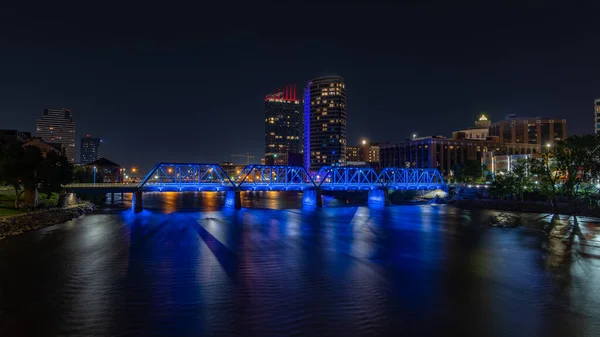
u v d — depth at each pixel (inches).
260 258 1771.7
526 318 1019.3
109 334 917.2
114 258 1750.7
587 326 967.0
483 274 1477.6
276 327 956.0
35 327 957.8
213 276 1430.9
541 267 1600.6
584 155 3582.7
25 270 1515.7
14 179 3272.6
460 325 971.3
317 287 1290.6
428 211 4532.5
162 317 1019.9
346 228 2947.8
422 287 1296.8
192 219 3545.8
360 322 987.9
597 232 2672.2
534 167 3927.2
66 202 4079.7
